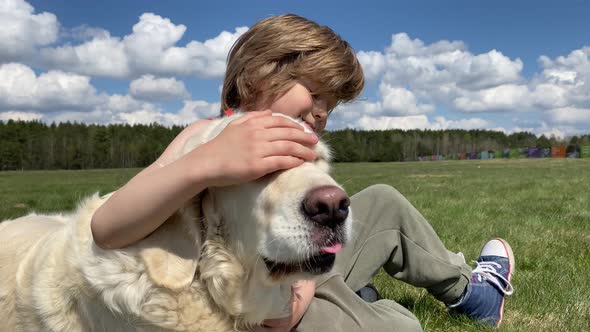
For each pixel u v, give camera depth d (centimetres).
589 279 108
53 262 55
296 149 48
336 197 46
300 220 46
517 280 108
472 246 143
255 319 54
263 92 76
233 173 46
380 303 71
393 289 103
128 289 49
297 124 55
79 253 52
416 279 79
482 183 434
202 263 51
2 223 79
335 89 80
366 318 64
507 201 267
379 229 78
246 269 52
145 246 49
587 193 312
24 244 66
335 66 77
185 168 46
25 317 57
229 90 82
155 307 49
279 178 48
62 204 279
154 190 46
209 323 52
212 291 51
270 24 77
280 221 47
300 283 61
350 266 78
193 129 66
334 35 82
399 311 70
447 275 79
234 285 52
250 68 76
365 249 78
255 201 49
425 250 78
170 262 49
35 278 56
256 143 46
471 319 83
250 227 50
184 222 50
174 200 46
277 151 47
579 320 84
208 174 46
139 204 46
